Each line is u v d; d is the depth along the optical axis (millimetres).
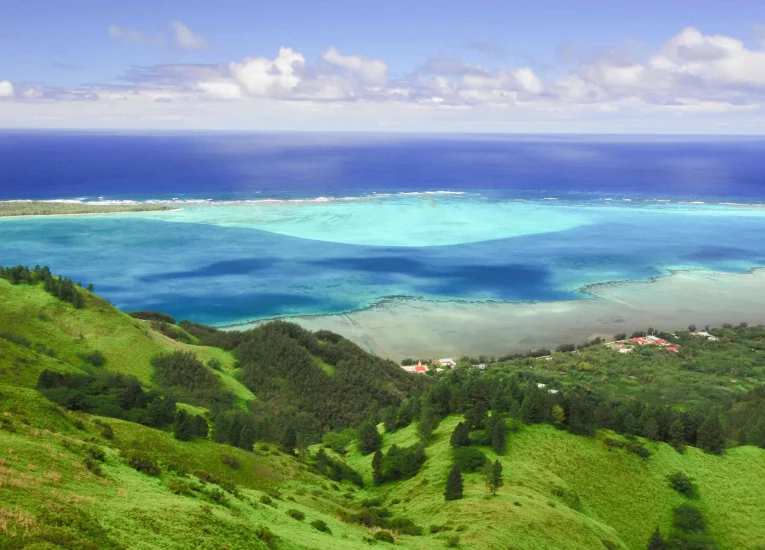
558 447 105625
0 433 57844
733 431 132750
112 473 58438
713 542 89375
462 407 123000
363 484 104250
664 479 103125
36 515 42719
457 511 80938
